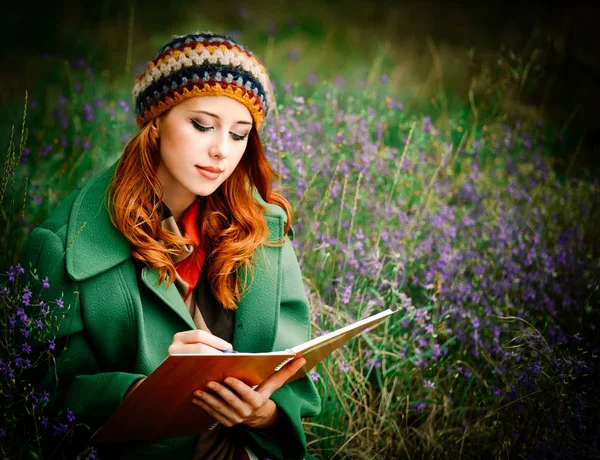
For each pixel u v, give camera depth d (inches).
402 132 187.2
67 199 91.1
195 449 88.4
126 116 166.1
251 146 93.0
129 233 85.3
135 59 253.0
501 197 164.6
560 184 181.2
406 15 323.9
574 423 105.5
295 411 89.6
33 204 137.4
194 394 77.9
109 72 224.1
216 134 85.0
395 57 288.8
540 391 106.0
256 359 74.0
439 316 124.8
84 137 161.9
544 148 202.8
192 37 84.4
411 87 251.0
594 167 205.3
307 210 135.7
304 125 157.0
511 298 133.5
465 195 159.3
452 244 143.3
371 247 136.2
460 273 130.5
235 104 84.7
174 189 90.4
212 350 78.0
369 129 160.9
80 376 84.7
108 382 82.0
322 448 113.8
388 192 148.1
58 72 225.8
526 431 109.0
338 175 141.1
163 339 87.3
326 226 133.7
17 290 87.0
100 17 284.5
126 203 86.0
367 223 141.3
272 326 92.4
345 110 180.2
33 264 87.0
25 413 85.5
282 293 96.0
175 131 84.8
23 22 272.5
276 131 131.8
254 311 92.4
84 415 82.8
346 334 80.6
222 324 91.6
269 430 90.7
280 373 81.7
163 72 84.1
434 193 154.1
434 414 117.8
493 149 184.9
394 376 122.6
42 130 169.6
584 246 151.3
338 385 115.8
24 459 84.6
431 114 223.1
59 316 84.6
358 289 123.6
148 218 86.3
